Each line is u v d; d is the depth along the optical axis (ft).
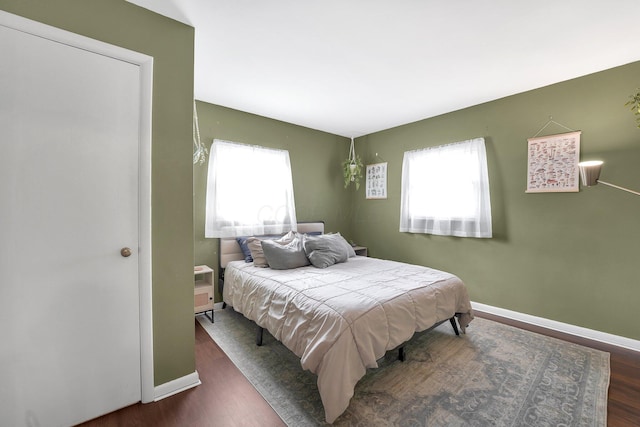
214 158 10.46
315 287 7.09
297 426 4.93
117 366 5.21
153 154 5.51
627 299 7.69
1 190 4.17
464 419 5.06
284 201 12.38
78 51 4.73
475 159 10.46
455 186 11.06
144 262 5.39
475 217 10.41
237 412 5.26
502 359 7.09
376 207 14.39
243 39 6.63
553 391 5.82
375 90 9.47
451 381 6.18
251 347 7.71
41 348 4.52
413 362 6.95
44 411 4.57
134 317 5.36
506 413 5.20
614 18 5.81
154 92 5.52
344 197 15.25
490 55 7.31
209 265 10.50
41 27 4.39
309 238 10.34
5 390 4.27
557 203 8.81
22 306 4.37
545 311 9.09
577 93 8.42
